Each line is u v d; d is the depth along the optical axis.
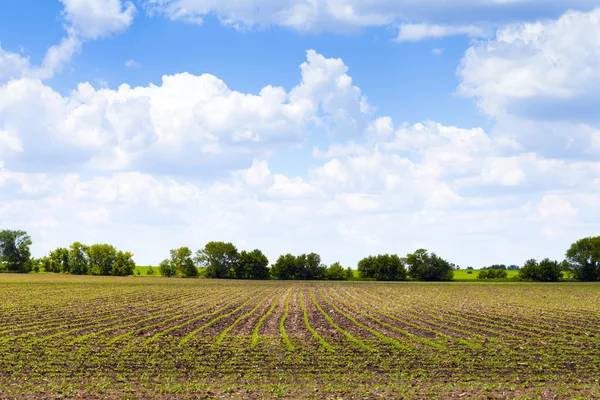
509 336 35.53
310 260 163.00
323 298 75.44
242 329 39.25
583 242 144.25
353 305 62.47
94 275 165.00
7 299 63.75
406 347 31.02
